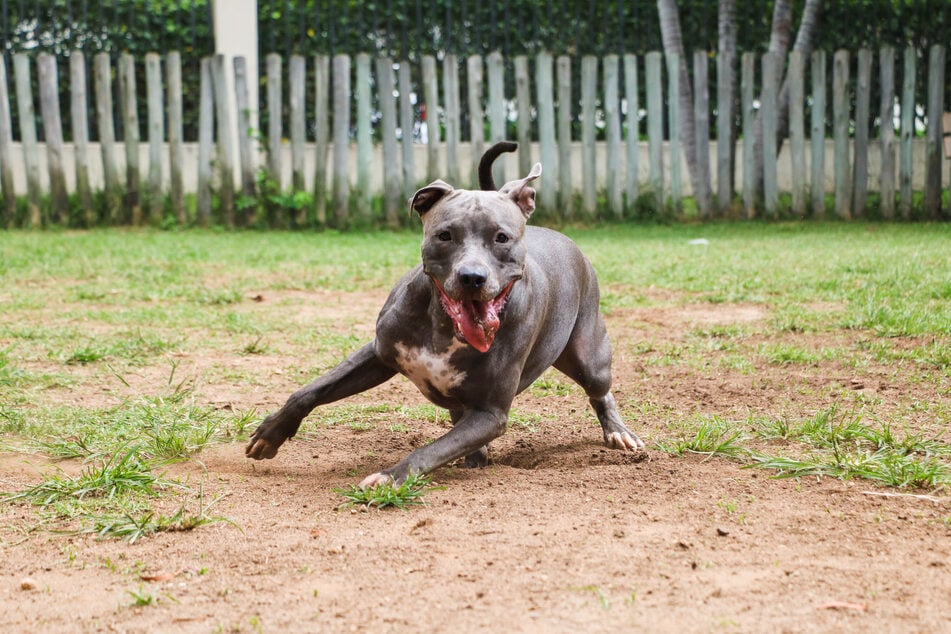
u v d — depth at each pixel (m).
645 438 5.49
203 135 15.17
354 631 3.06
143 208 15.35
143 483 4.53
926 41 16.81
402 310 4.62
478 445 4.60
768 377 6.77
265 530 3.99
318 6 16.11
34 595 3.38
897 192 16.17
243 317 8.64
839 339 7.73
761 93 15.84
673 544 3.75
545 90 15.43
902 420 5.65
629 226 15.59
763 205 16.09
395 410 6.12
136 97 15.70
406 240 14.05
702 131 15.73
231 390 6.55
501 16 16.73
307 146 15.98
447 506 4.29
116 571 3.58
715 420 5.66
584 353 5.31
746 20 16.55
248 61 15.95
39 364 7.06
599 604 3.21
